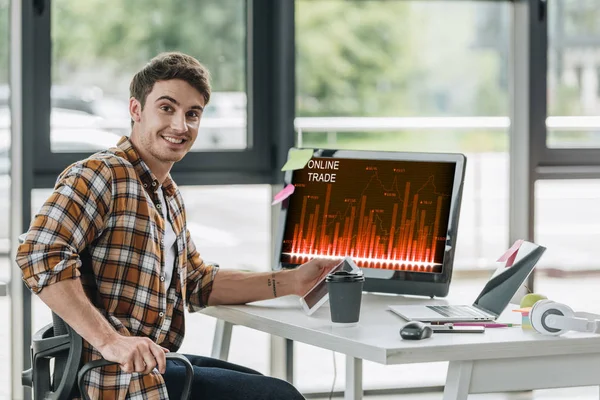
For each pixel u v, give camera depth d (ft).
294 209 10.83
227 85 14.60
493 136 15.98
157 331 8.84
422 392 15.92
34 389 8.59
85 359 8.41
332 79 15.29
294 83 14.56
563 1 15.76
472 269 16.24
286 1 14.42
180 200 9.66
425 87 15.75
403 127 15.72
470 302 9.97
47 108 13.73
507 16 15.87
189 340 15.11
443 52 15.75
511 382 7.93
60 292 8.12
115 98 14.16
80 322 8.09
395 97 15.65
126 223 8.64
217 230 15.06
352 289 8.64
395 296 10.34
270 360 15.06
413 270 10.33
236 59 14.64
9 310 13.64
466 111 15.92
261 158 14.74
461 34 15.81
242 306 9.80
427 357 7.64
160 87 9.13
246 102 14.69
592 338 7.98
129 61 14.23
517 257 9.20
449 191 10.35
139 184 8.75
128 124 14.24
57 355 8.50
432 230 10.35
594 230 16.38
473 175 16.05
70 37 13.87
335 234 10.65
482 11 15.83
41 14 13.61
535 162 15.61
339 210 10.68
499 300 9.05
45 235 8.20
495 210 16.07
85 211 8.38
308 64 15.15
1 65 13.34
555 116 15.87
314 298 9.23
